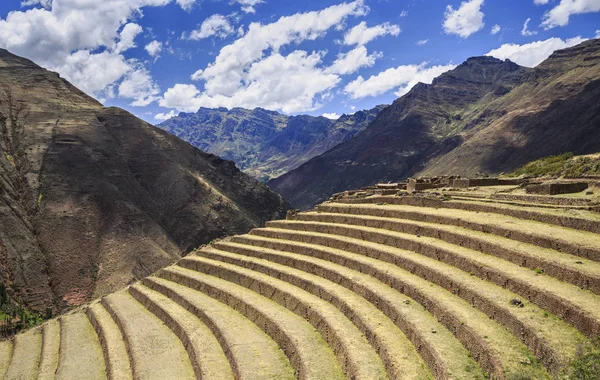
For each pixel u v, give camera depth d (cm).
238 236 5872
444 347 2228
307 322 3359
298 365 2766
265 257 4878
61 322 5156
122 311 4794
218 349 3400
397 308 2769
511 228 3069
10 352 4981
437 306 2580
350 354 2528
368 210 4856
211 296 4553
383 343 2489
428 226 3753
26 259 11250
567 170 5091
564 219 3031
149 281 5441
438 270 2975
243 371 2845
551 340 1902
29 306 10006
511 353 1972
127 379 3375
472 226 3438
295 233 5072
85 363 3972
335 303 3334
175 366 3369
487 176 6719
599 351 1759
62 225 12650
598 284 2142
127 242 13000
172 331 4084
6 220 11919
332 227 4772
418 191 5506
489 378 1936
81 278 11375
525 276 2480
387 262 3628
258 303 3894
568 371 1714
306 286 3819
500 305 2289
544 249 2736
